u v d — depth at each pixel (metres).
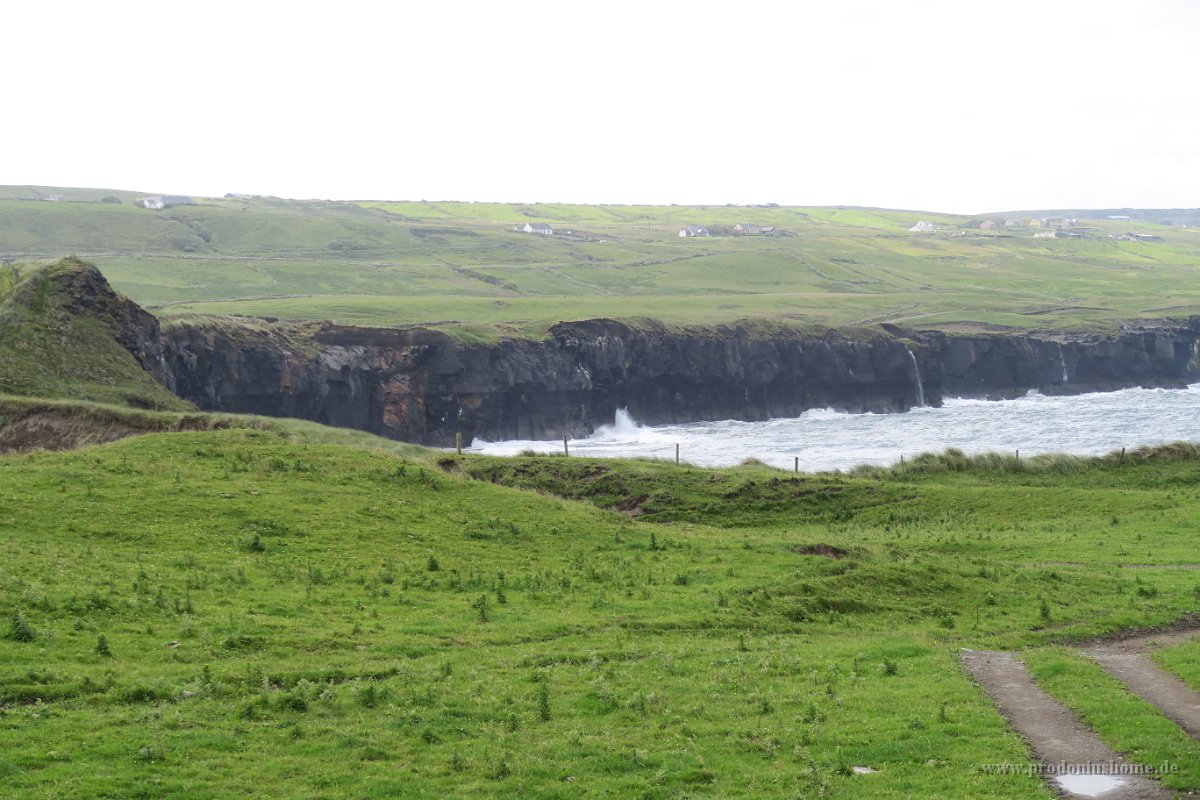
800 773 18.95
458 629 28.08
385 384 144.50
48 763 18.06
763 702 23.17
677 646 28.02
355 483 42.84
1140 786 18.45
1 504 34.91
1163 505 54.66
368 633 27.03
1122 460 67.94
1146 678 25.84
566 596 32.34
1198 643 29.08
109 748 18.78
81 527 33.81
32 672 21.72
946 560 41.06
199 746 19.33
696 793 18.17
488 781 18.56
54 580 27.94
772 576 36.00
